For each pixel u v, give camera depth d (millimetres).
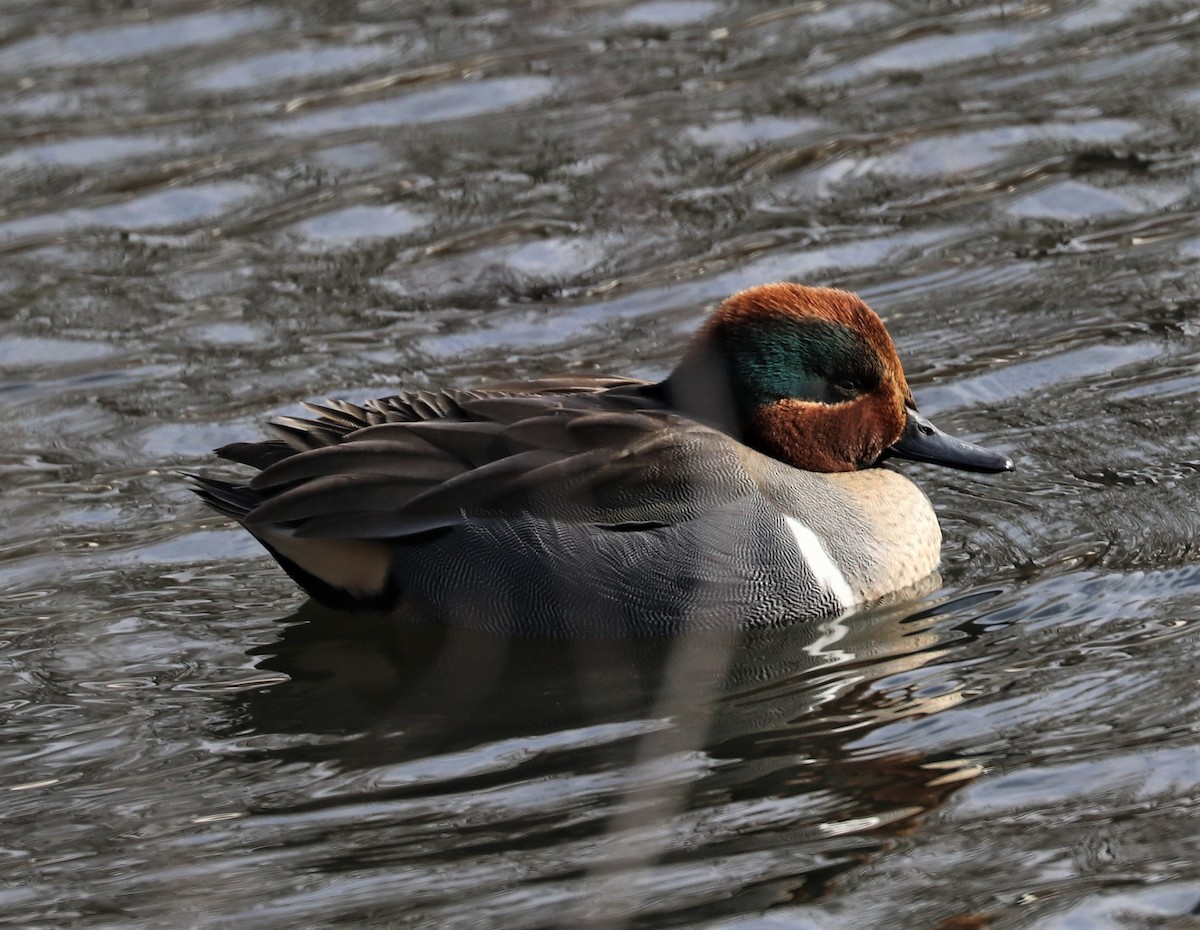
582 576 11664
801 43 20672
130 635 11945
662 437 11891
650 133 18906
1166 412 14031
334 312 16422
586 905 8680
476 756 10297
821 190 17906
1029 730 10047
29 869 9328
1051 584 11898
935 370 14969
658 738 10359
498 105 19703
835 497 12180
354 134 19375
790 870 8891
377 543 11898
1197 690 10266
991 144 18469
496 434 11859
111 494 13844
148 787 10109
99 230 17906
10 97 20312
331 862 9211
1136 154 18062
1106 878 8648
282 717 10883
